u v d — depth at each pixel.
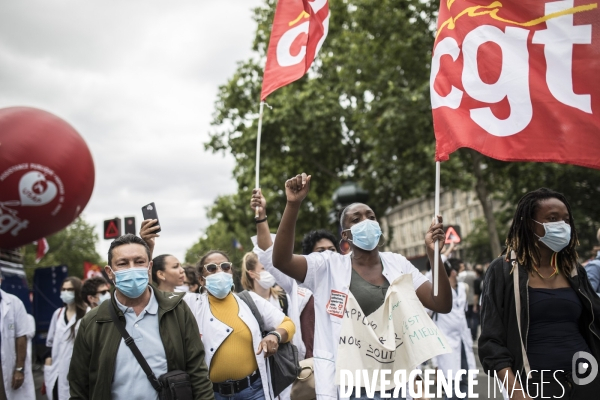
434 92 4.35
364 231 3.97
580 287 3.65
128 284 3.73
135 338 3.76
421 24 21.34
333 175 28.50
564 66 4.14
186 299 5.22
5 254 10.34
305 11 5.65
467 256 48.88
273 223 29.55
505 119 4.16
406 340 3.86
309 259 4.01
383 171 23.83
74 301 7.88
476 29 4.32
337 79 27.38
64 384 7.64
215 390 5.02
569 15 4.17
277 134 26.84
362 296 3.95
